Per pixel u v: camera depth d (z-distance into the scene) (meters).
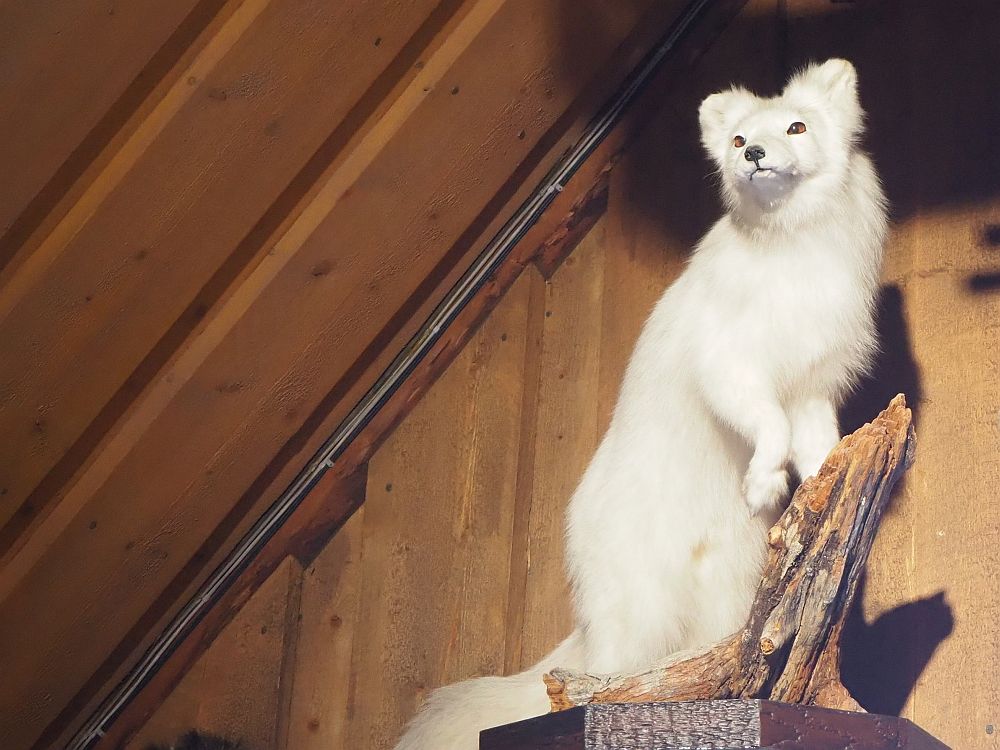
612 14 3.70
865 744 2.35
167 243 3.25
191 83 3.06
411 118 3.46
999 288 3.16
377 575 3.85
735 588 3.07
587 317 3.87
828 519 2.47
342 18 3.17
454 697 3.42
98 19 2.84
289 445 3.87
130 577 3.69
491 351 3.94
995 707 2.87
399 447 3.94
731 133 3.14
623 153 3.95
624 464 3.19
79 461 3.46
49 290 3.16
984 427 3.08
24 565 3.48
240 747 3.73
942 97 3.40
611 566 3.11
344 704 3.75
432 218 3.69
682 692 2.52
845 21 3.68
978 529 3.02
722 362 2.98
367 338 3.79
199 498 3.70
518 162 3.81
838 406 3.09
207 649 3.86
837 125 3.04
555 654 3.35
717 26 3.90
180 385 3.47
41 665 3.69
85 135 3.01
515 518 3.77
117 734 3.83
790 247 2.96
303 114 3.27
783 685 2.50
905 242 3.34
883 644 3.09
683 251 3.76
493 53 3.52
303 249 3.48
